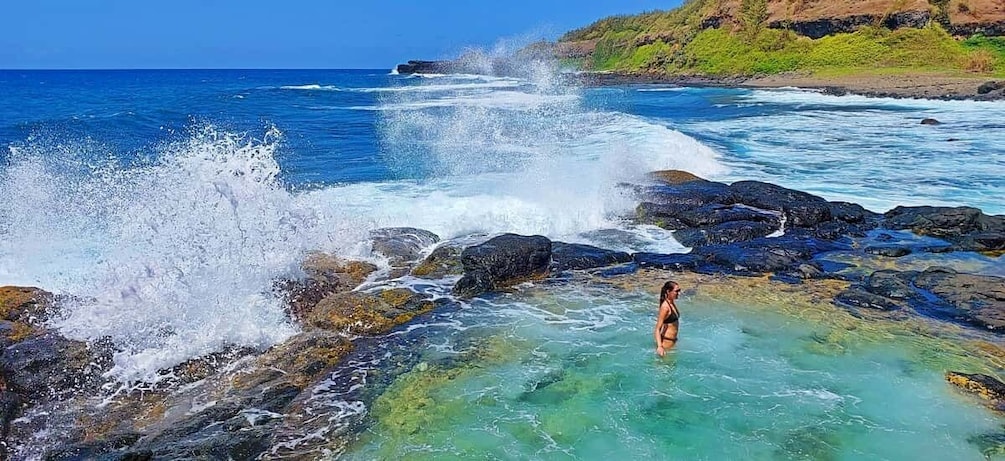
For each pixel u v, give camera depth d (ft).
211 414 20.42
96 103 133.39
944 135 79.30
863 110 114.11
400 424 20.27
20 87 216.54
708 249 36.04
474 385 22.57
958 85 139.64
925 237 38.88
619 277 33.09
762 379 22.80
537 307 29.37
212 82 278.46
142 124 90.89
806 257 35.47
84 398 21.57
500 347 25.36
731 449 18.98
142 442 18.93
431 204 43.68
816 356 24.45
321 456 18.66
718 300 29.81
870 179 54.75
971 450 18.86
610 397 21.76
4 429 19.75
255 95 164.04
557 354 24.79
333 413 20.84
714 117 107.34
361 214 40.73
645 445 19.20
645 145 61.93
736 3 249.55
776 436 19.58
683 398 21.66
